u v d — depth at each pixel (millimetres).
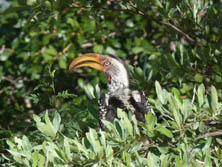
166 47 13438
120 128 7328
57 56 14844
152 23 14570
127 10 11055
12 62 15664
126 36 15477
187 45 14086
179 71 10828
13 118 12164
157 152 8164
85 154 7012
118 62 10469
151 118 7387
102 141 7047
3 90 14984
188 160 7434
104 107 9273
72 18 15656
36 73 14734
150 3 11195
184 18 11195
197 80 10836
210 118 8148
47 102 9508
